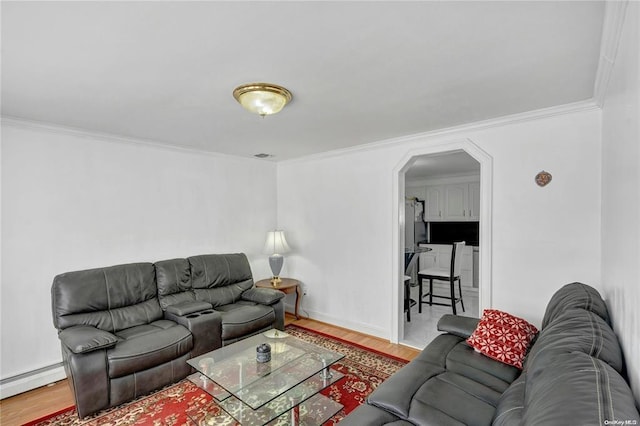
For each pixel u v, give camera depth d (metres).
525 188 2.64
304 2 1.21
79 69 1.76
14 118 2.57
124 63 1.70
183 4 1.21
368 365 2.95
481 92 2.15
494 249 2.80
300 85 2.01
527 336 2.14
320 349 2.49
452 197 6.46
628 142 1.21
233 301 3.68
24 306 2.64
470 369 1.95
